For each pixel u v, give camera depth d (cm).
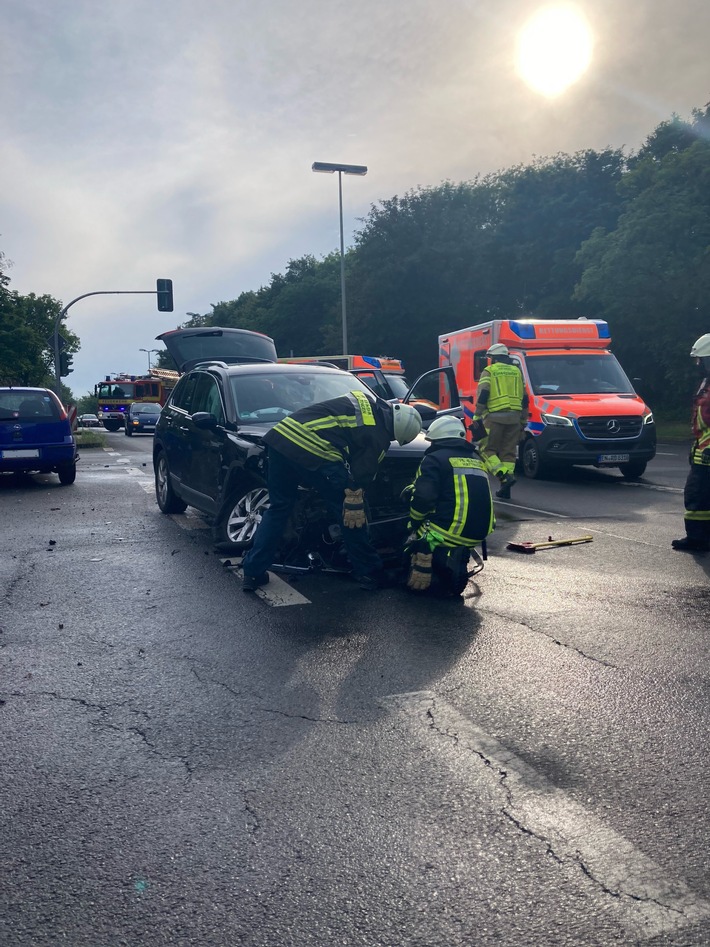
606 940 241
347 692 429
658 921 248
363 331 4922
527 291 4269
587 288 3112
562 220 3922
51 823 308
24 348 4897
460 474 597
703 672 451
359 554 635
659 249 2870
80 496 1235
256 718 399
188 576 693
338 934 246
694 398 768
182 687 442
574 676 447
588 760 350
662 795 321
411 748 363
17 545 845
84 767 352
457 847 287
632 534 864
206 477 831
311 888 267
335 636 523
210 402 858
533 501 1128
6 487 1369
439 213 4788
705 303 2875
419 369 4984
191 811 315
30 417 1355
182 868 279
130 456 2123
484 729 382
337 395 842
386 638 517
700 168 2853
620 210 3847
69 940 246
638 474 1425
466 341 1722
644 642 503
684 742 366
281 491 625
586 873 271
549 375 1483
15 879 275
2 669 476
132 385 5325
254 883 270
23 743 377
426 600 604
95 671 470
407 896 262
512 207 4166
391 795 323
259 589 643
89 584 673
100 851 290
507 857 281
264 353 1984
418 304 4694
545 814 308
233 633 534
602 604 589
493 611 573
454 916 252
